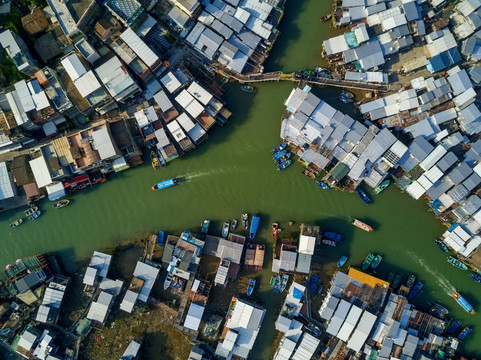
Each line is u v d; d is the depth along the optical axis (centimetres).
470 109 5075
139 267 5169
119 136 5088
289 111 5247
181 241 5141
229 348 4984
